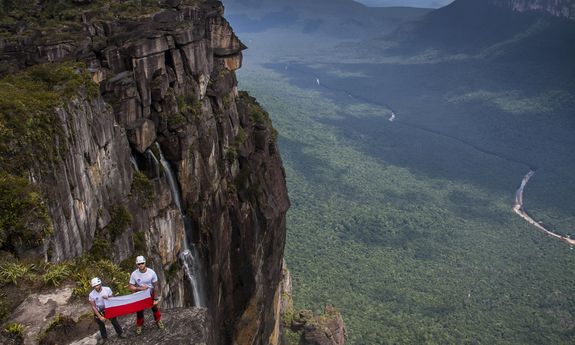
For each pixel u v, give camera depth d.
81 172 27.97
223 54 51.06
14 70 34.19
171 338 17.53
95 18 40.47
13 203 21.52
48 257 22.81
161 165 38.28
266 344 60.22
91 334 18.44
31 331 18.84
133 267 31.73
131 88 35.28
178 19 45.19
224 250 47.56
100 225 30.19
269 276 57.97
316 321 83.12
